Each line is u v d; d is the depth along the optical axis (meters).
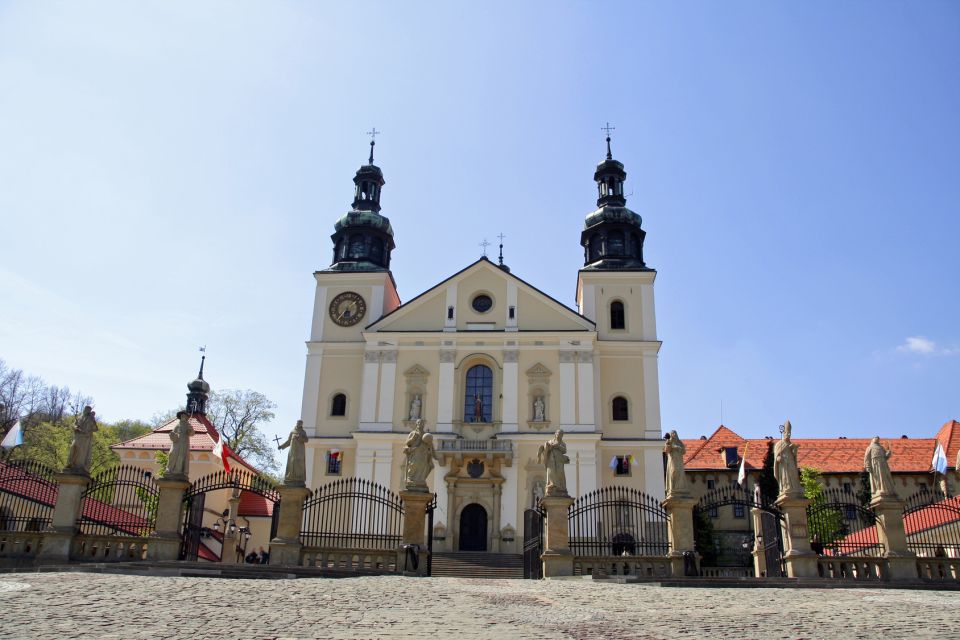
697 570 23.81
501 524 47.28
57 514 24.11
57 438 62.22
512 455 48.31
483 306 53.31
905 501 24.30
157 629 10.65
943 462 31.31
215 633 10.45
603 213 57.34
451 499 47.75
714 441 66.56
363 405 50.84
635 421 50.88
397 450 49.41
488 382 51.69
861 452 66.00
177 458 25.12
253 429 72.19
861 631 11.57
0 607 12.19
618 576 22.89
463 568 37.91
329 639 10.21
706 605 15.12
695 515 51.94
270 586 16.97
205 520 50.69
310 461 50.41
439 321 53.12
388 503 25.44
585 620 12.63
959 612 14.05
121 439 80.06
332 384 52.84
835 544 28.73
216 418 71.06
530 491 48.12
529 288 53.16
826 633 11.34
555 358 51.28
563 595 16.89
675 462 25.30
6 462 26.53
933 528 29.30
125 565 21.31
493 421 50.25
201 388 65.75
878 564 23.50
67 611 12.02
